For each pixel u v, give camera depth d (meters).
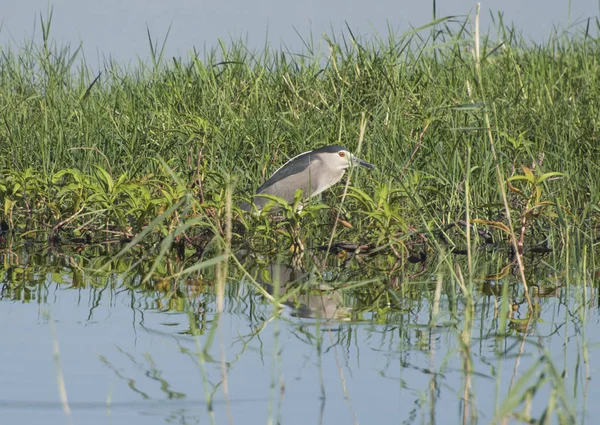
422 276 10.01
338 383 6.04
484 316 7.95
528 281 9.65
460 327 7.50
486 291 9.09
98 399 5.68
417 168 14.88
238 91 18.56
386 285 9.47
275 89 18.75
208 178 13.84
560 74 19.53
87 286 9.20
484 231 12.63
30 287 9.11
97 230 13.11
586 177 14.36
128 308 8.13
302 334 7.28
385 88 17.52
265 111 17.25
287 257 11.38
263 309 8.19
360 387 5.95
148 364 6.41
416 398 5.75
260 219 12.20
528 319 7.80
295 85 18.88
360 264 10.88
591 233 11.35
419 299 8.71
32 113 18.03
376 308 8.29
